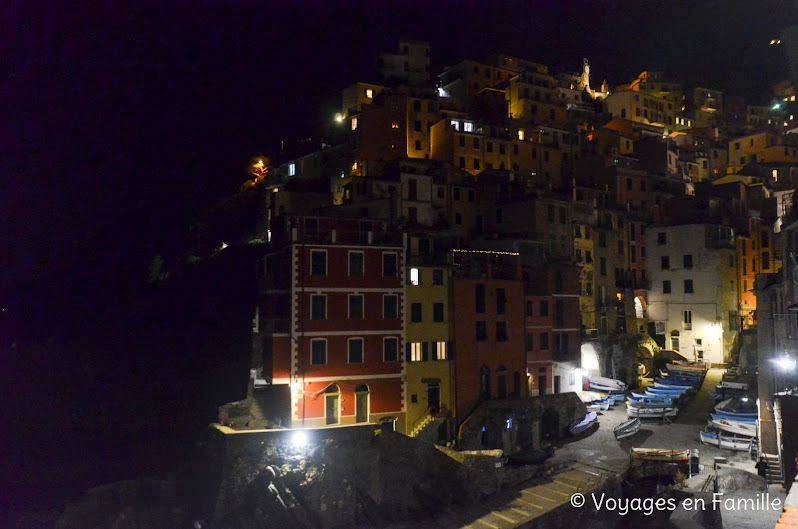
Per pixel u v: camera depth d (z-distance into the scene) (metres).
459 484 49.09
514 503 47.59
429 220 75.56
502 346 61.31
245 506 44.03
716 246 84.44
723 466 47.12
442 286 58.88
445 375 57.97
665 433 58.66
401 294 55.88
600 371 75.31
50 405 70.94
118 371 72.06
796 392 41.16
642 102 130.50
